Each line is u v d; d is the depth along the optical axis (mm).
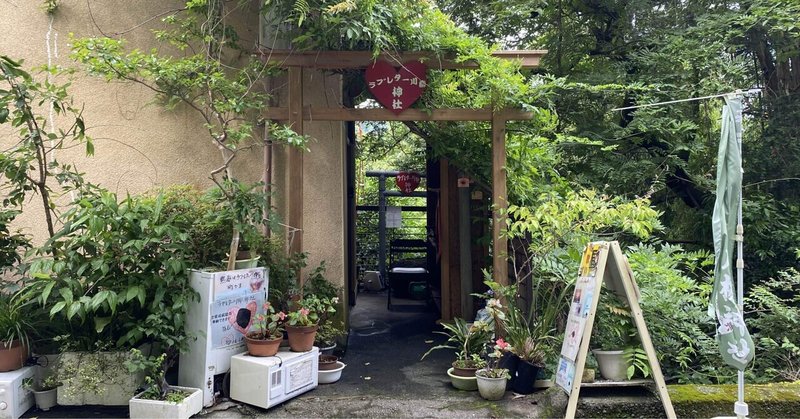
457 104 4906
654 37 6520
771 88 6883
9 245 3754
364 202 10180
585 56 7309
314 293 4297
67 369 3309
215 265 3859
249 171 4703
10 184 3631
